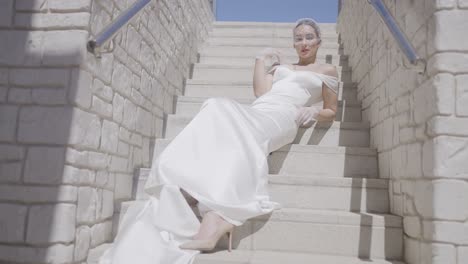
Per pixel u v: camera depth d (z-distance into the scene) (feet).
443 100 5.68
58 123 6.29
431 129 5.82
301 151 9.25
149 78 9.75
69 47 6.39
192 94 12.89
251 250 7.20
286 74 10.24
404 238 7.02
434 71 5.80
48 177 6.20
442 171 5.64
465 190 5.58
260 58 10.64
